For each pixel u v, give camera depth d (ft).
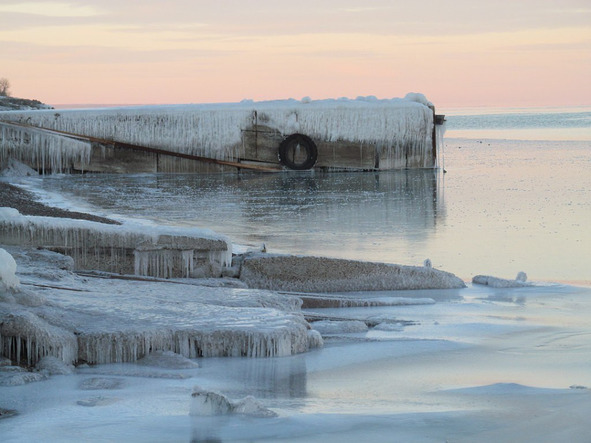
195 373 34.42
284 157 155.33
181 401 30.14
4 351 35.19
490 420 26.86
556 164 159.84
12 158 148.56
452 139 256.32
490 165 161.68
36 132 148.87
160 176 148.87
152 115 153.17
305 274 53.93
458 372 34.40
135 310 39.37
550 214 93.20
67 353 35.19
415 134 156.25
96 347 35.70
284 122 155.22
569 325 43.86
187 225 88.53
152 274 52.60
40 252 50.96
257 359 36.78
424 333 42.27
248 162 155.84
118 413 28.66
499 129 348.79
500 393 30.45
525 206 100.68
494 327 43.32
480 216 93.25
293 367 35.50
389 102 156.97
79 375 33.94
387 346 39.24
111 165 152.66
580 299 51.62
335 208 103.71
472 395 30.35
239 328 37.63
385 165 156.56
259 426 26.89
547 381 32.45
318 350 38.47
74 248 52.03
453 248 73.20
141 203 108.58
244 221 92.17
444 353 37.81
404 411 28.14
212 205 107.24
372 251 71.77
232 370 34.86
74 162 151.02
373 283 54.65
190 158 154.40
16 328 34.78
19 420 28.14
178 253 52.65
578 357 36.68
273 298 44.75
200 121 154.20
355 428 26.40
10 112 149.18
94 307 39.06
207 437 26.00
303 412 28.43
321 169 156.76
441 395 30.63
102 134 152.15
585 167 152.15
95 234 52.03
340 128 155.74
